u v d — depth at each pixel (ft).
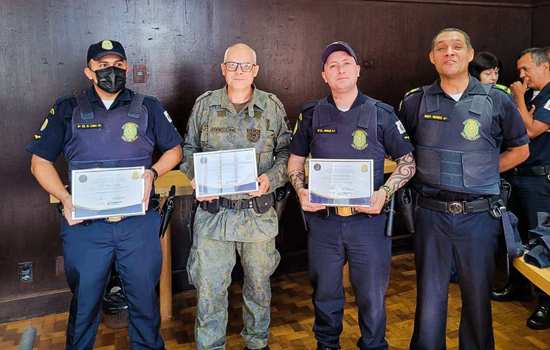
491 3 12.17
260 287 7.09
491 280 6.25
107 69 6.06
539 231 5.41
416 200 6.56
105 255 6.30
